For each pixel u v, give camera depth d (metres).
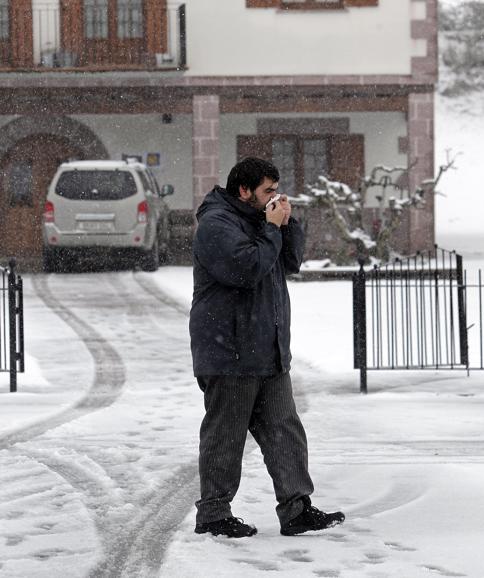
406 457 17.98
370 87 62.25
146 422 21.56
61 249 52.78
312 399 23.86
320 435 20.08
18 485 16.28
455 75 175.12
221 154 66.44
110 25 61.81
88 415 22.19
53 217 52.50
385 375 26.98
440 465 17.09
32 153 66.12
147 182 55.38
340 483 16.20
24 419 21.77
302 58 62.22
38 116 65.06
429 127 62.06
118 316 38.59
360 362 24.73
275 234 13.13
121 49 62.03
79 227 52.41
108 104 63.31
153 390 25.23
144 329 35.53
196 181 62.12
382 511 14.58
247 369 13.23
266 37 62.03
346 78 62.03
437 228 115.44
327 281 49.81
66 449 18.86
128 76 61.50
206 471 13.45
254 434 13.81
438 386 25.47
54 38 61.91
